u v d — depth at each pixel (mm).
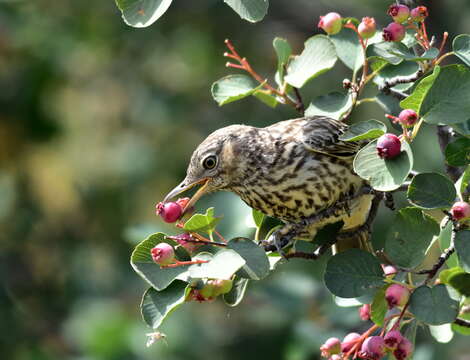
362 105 14188
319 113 8359
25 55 14859
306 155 8594
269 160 8680
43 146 15273
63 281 14273
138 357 12594
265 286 11906
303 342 11242
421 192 6656
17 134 14938
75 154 15484
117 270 14016
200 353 12812
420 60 7043
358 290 6875
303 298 11742
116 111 15781
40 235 14820
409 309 6551
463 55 7031
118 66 15844
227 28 15883
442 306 6477
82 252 14461
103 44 15633
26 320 13789
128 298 13648
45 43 14914
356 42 8281
